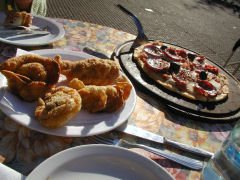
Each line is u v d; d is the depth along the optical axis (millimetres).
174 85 1502
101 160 794
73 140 948
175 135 1136
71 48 1660
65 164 743
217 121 1313
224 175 858
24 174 781
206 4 10680
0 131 912
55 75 1077
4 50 1433
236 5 11625
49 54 1350
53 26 1762
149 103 1326
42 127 880
